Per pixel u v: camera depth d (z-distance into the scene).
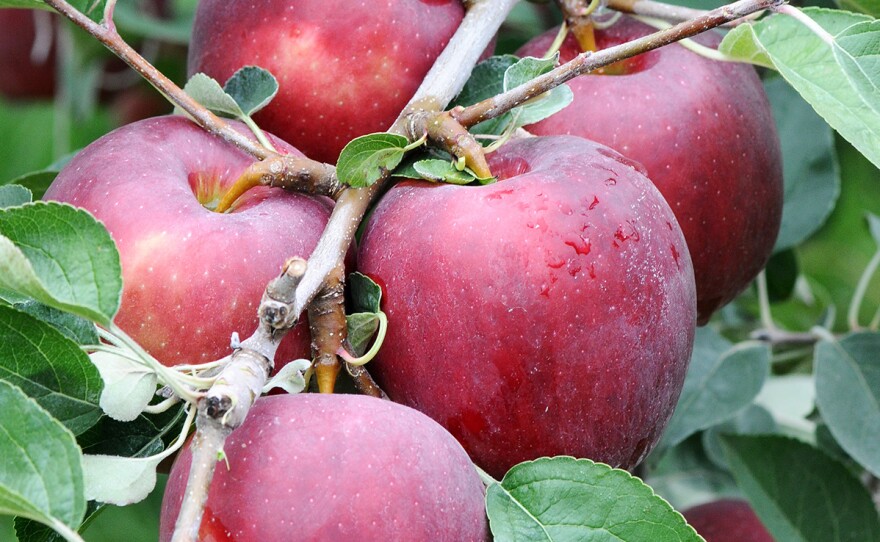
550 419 0.47
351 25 0.51
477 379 0.47
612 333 0.47
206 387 0.44
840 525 0.60
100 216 0.47
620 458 0.48
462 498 0.45
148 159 0.49
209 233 0.47
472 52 0.52
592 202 0.47
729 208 0.53
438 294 0.47
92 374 0.45
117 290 0.44
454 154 0.49
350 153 0.48
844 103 0.49
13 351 0.45
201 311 0.47
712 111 0.53
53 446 0.43
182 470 0.45
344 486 0.44
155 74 0.49
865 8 0.56
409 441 0.45
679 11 0.53
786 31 0.51
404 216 0.48
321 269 0.47
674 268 0.48
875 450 0.60
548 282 0.46
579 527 0.46
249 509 0.44
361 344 0.48
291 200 0.49
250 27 0.52
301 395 0.46
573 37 0.55
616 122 0.52
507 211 0.47
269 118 0.52
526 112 0.50
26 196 0.50
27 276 0.43
